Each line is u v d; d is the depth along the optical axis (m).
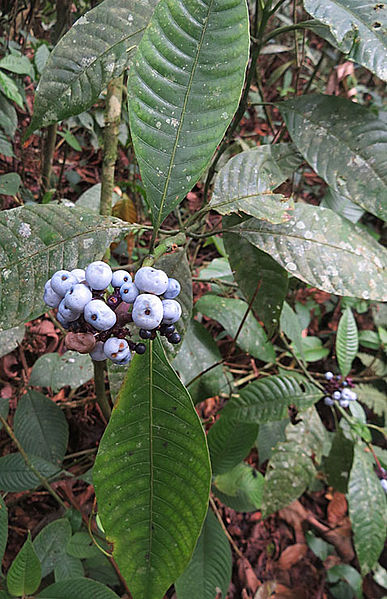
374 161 0.52
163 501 0.35
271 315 0.63
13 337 0.73
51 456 0.76
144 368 0.35
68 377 0.77
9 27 0.90
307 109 0.54
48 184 1.01
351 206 0.84
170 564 0.36
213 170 0.63
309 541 1.05
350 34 0.39
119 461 0.35
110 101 0.62
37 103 0.49
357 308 1.21
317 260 0.47
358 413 0.78
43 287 0.40
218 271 0.97
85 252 0.41
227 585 0.74
